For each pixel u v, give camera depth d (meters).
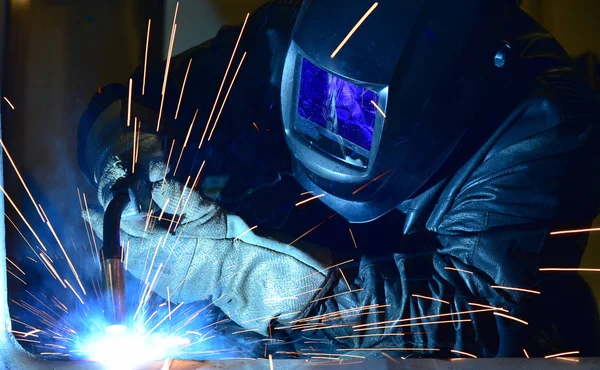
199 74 2.17
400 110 1.62
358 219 1.88
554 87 1.86
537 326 1.86
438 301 1.67
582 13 2.74
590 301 2.16
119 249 1.28
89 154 1.85
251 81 2.13
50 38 2.42
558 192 1.76
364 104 1.71
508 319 1.70
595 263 2.49
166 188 1.59
